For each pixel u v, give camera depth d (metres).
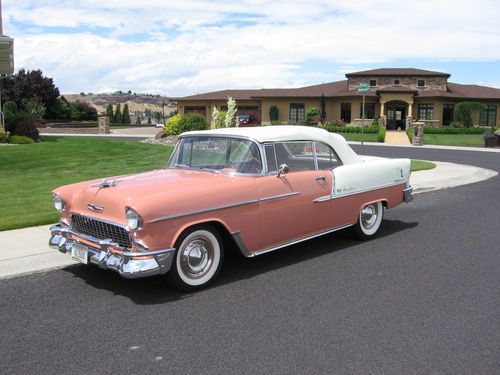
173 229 4.67
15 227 7.31
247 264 5.87
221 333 3.99
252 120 49.34
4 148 16.64
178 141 6.24
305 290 4.97
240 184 5.23
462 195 11.03
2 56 18.62
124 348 3.75
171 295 4.86
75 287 5.12
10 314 4.43
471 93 49.06
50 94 56.06
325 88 51.41
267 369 3.43
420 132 31.23
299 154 5.99
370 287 5.05
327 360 3.54
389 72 47.62
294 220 5.77
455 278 5.34
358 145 31.36
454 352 3.66
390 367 3.44
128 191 4.89
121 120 68.75
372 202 6.87
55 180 11.05
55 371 3.43
